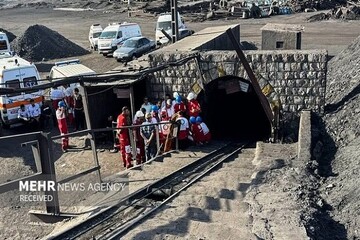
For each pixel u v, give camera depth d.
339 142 15.23
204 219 10.00
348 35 40.25
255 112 23.61
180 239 9.01
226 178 13.05
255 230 9.20
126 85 18.23
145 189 12.57
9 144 20.47
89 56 40.56
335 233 9.52
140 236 9.23
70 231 10.20
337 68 23.95
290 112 17.92
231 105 23.78
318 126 16.78
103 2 82.81
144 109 17.62
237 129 21.77
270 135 19.75
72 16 71.56
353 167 12.36
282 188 11.73
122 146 16.50
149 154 16.75
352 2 56.50
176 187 12.70
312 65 17.31
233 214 10.15
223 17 57.06
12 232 12.72
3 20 71.50
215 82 19.62
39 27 42.75
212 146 18.19
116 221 10.73
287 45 22.02
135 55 35.50
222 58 18.16
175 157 16.33
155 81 19.19
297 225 9.31
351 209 10.16
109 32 38.88
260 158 14.74
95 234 10.02
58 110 18.91
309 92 17.58
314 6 59.50
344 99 18.14
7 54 30.67
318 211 10.31
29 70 21.95
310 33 42.19
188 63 18.56
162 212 10.61
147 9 67.12
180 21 38.66
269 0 62.28
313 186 11.91
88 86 18.53
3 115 21.59
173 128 17.05
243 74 18.11
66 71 25.14
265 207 10.46
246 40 39.66
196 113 18.25
